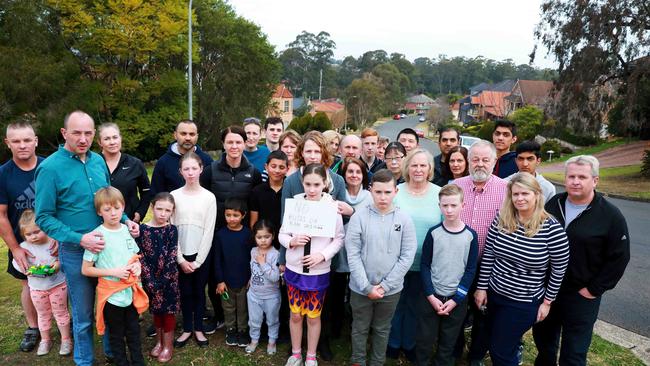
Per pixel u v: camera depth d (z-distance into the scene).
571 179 2.96
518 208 2.92
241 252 3.68
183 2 23.36
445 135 4.40
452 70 122.06
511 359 3.12
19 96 18.36
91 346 3.28
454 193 3.10
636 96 17.45
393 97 83.44
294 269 3.29
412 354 3.61
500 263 3.09
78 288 3.15
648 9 16.86
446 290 3.21
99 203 3.03
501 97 60.25
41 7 19.55
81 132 2.96
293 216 3.30
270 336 3.63
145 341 3.78
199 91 28.48
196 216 3.54
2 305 4.32
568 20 18.53
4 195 3.37
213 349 3.67
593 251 2.93
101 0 20.72
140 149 26.34
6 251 6.02
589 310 3.01
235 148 3.71
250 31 29.58
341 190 3.65
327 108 68.44
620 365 3.65
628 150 25.23
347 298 4.39
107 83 23.19
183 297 3.67
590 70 18.11
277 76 33.16
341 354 3.66
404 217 3.21
